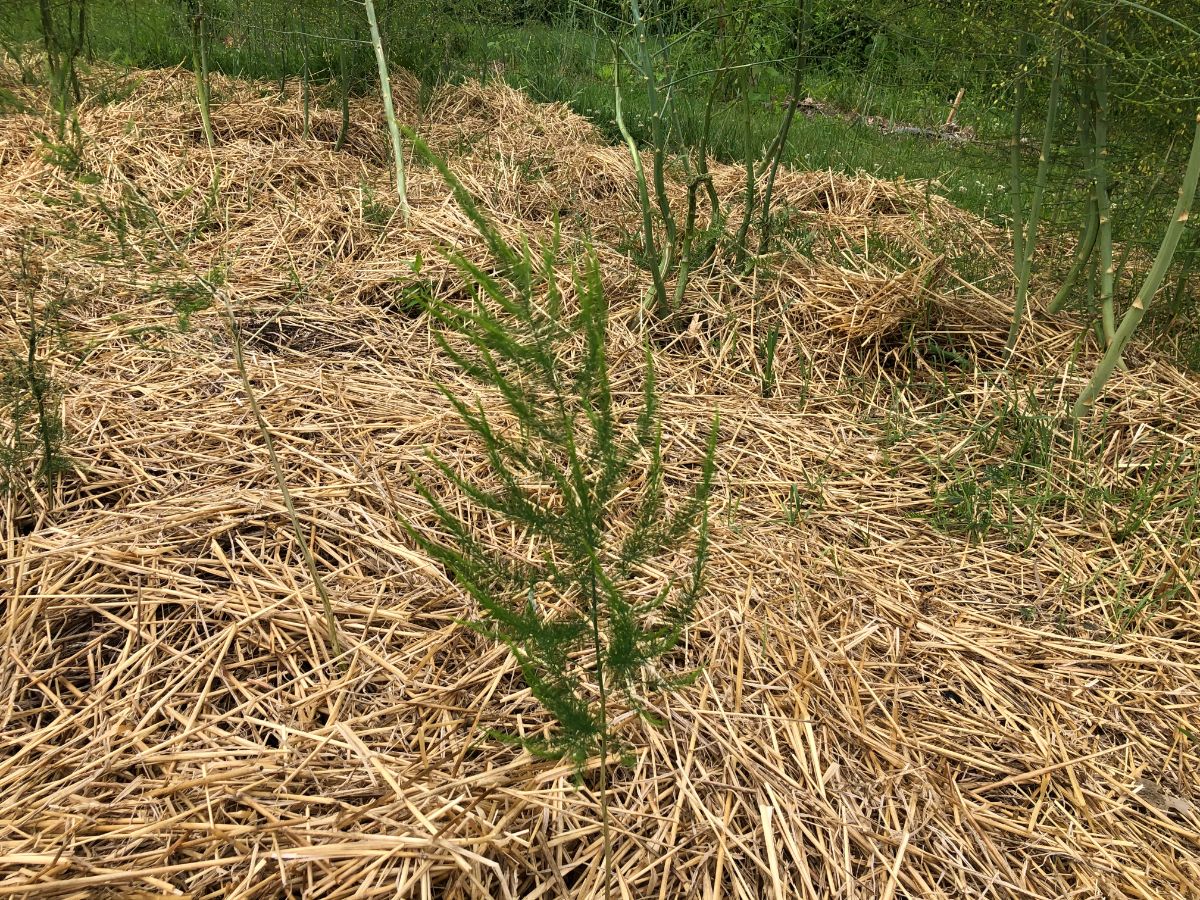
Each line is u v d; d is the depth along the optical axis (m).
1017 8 3.01
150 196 3.69
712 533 2.30
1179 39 2.88
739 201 4.30
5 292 2.96
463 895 1.41
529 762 1.58
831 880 1.52
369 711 1.71
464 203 0.98
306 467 2.32
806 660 1.94
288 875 1.39
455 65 5.89
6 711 1.65
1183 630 2.21
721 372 3.13
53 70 4.04
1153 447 2.84
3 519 2.07
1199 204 3.19
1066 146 3.42
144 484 2.21
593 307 1.05
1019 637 2.14
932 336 3.28
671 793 1.62
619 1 3.37
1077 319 3.46
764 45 3.40
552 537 1.21
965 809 1.69
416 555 2.05
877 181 4.69
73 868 1.36
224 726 1.67
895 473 2.72
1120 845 1.67
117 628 1.84
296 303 3.20
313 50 5.26
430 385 2.79
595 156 4.82
